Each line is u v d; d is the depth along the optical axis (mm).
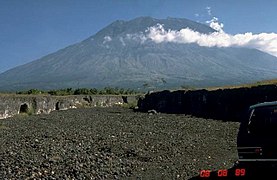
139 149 25781
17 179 17375
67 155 23344
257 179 15641
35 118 62719
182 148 26562
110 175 18422
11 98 69938
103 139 31562
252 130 15188
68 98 101250
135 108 100062
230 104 65750
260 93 60719
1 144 29281
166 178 17562
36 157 22703
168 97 89812
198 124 49000
